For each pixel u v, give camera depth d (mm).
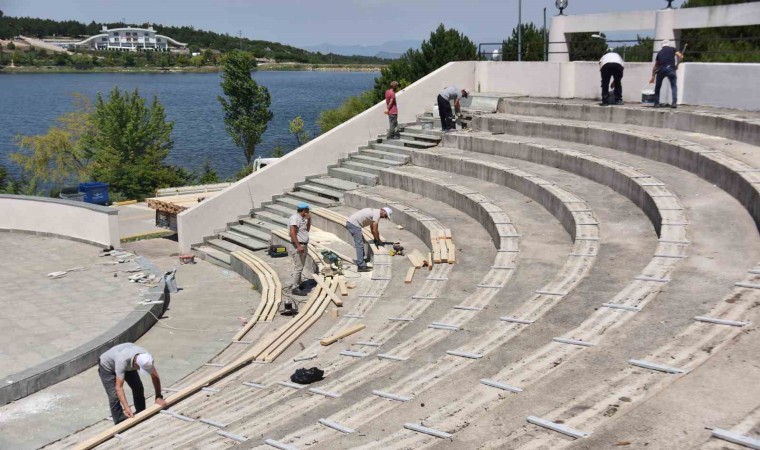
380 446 5145
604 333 6859
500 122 21453
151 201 22391
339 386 7691
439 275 12641
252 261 17828
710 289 7836
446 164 20172
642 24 20250
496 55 26328
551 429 4934
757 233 10008
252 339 12984
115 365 8906
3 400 10648
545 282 10414
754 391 5090
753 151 13625
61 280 16719
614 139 17125
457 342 8195
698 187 12711
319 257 16500
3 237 21234
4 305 14852
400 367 7672
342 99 134125
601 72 19891
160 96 137750
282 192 22500
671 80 17922
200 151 65250
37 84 167500
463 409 5629
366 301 12477
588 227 12047
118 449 7770
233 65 51281
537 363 6387
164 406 9281
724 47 20938
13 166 52812
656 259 9133
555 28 23328
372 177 21188
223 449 6367
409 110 24781
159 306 14883
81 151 42969
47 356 12141
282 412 7242
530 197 16094
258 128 51938
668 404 4992
